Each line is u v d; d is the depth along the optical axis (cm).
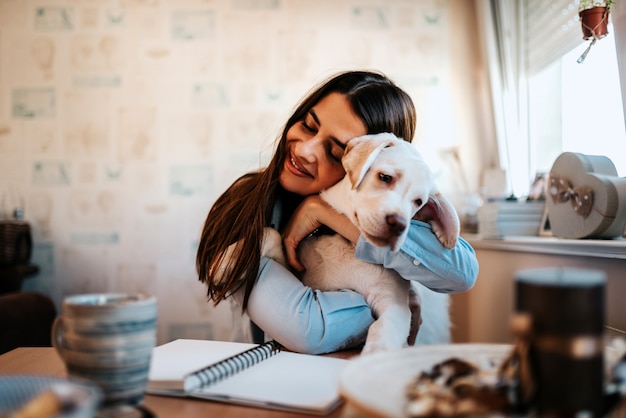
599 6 121
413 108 97
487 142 256
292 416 50
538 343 36
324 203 87
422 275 81
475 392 39
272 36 260
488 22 240
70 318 44
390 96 92
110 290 259
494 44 240
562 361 35
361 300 83
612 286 100
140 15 262
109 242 260
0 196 261
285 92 259
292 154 90
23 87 262
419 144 257
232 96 260
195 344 75
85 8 263
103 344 43
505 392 38
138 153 261
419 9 259
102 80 262
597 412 35
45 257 260
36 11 263
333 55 259
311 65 259
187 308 257
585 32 124
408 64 259
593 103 166
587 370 35
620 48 113
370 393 41
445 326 121
